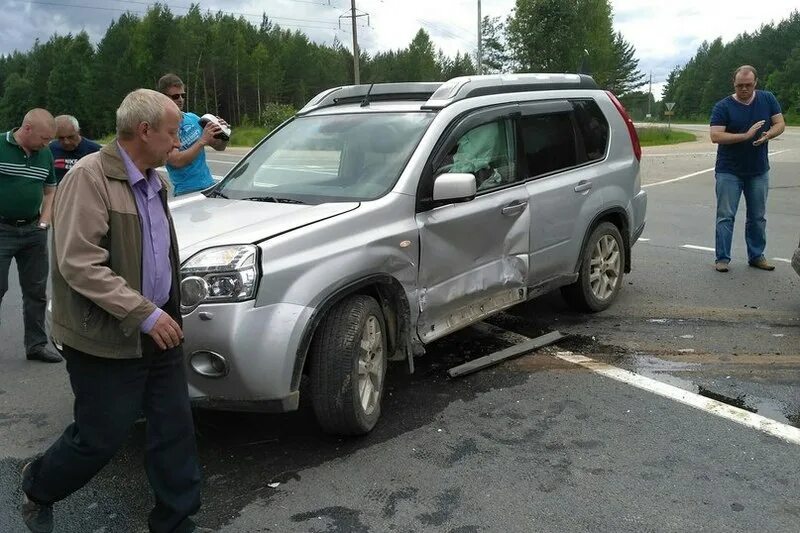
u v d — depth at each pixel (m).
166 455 2.87
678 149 31.67
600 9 40.59
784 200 13.10
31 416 4.48
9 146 5.06
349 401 3.74
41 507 2.93
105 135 85.56
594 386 4.66
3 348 5.90
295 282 3.59
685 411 4.26
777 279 7.30
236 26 94.12
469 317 4.80
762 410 4.27
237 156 32.53
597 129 6.08
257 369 3.44
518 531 3.09
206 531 3.12
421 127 4.61
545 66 35.50
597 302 6.13
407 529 3.12
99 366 2.66
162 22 84.12
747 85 7.22
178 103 5.91
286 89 91.69
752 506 3.25
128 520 3.24
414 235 4.22
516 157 5.17
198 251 3.54
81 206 2.52
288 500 3.37
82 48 97.75
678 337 5.58
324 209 4.03
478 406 4.38
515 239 5.04
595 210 5.84
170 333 2.64
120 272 2.62
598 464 3.65
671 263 8.14
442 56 93.00
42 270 5.44
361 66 93.94
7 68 134.88
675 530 3.07
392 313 4.27
